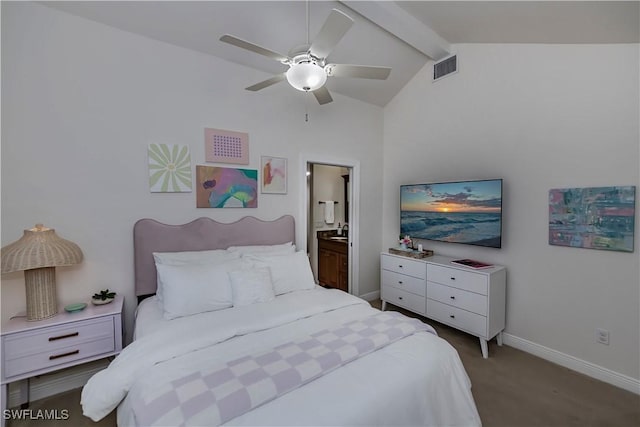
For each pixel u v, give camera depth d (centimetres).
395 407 123
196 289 208
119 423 138
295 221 335
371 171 410
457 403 149
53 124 209
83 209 221
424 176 367
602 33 209
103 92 227
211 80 275
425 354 153
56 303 198
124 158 236
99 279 229
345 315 202
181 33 248
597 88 228
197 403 109
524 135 271
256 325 180
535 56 263
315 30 267
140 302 242
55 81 210
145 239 241
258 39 266
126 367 142
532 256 268
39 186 206
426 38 293
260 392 117
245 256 268
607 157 224
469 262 303
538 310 265
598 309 231
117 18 225
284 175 323
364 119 398
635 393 213
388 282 364
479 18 251
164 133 253
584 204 235
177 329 173
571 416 190
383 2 244
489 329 263
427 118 361
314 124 348
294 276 259
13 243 185
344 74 198
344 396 119
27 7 201
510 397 209
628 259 217
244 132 295
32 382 206
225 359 144
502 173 288
